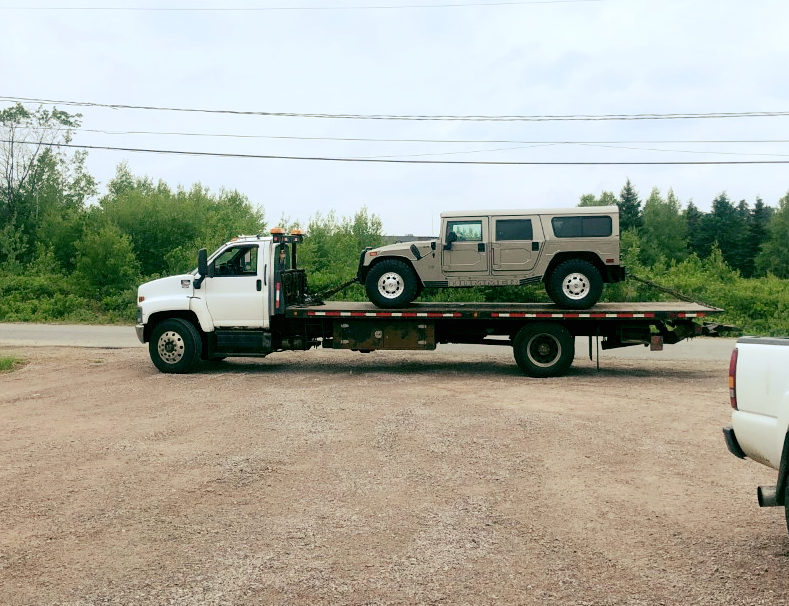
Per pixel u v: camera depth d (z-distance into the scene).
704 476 6.82
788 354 4.72
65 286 34.81
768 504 4.79
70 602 4.18
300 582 4.44
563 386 12.20
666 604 4.10
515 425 8.99
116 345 19.30
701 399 10.91
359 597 4.23
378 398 10.96
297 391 11.64
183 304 13.71
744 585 4.35
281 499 6.14
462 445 7.99
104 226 40.19
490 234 13.46
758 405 4.95
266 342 13.71
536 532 5.32
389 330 13.66
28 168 48.25
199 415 9.73
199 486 6.53
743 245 85.50
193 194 47.81
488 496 6.21
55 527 5.48
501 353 17.39
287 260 14.91
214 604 4.14
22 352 17.48
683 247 84.25
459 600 4.18
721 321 29.08
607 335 13.48
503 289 26.00
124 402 10.79
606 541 5.13
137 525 5.51
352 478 6.76
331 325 14.05
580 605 4.10
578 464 7.24
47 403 10.80
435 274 13.62
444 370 14.30
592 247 13.28
